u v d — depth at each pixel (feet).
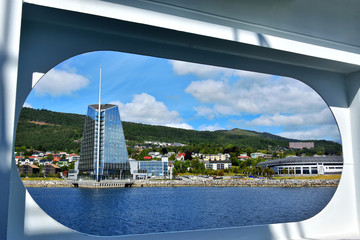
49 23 7.44
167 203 130.21
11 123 5.46
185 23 7.53
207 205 126.31
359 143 11.02
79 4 6.56
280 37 8.89
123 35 8.15
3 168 5.32
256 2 7.56
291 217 110.93
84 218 116.67
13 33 5.65
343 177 11.03
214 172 211.00
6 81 5.50
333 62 10.07
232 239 9.15
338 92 11.49
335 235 10.32
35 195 133.18
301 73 10.92
